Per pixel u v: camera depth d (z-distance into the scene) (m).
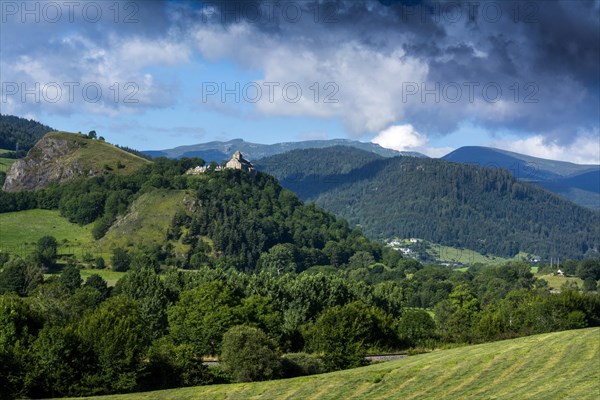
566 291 140.50
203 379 93.75
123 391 89.06
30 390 86.38
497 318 132.12
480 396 73.94
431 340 129.75
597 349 84.19
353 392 81.56
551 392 70.62
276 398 81.56
